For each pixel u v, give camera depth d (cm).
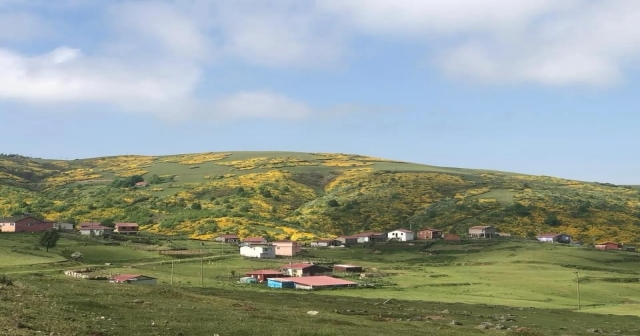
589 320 7900
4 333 2981
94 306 4534
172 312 4741
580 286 11650
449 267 14838
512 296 10456
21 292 4694
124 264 13025
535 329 6706
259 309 5819
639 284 12112
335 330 4547
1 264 11175
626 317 8281
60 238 15788
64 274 10431
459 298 9975
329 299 9006
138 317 4281
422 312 7794
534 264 14888
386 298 9656
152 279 9906
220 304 5872
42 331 3228
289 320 5066
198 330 3941
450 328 6050
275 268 13738
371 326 5391
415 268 14575
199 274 12262
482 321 7200
